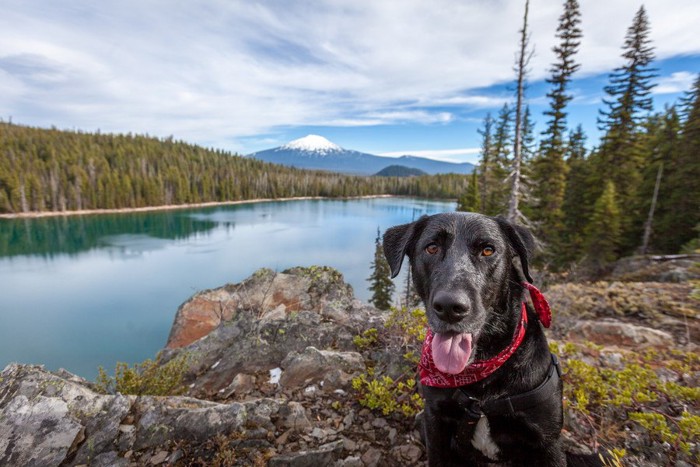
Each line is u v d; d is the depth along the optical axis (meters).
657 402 0.52
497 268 0.35
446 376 0.35
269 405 0.51
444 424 0.37
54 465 0.42
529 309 0.39
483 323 0.33
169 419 0.47
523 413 0.33
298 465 0.43
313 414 0.53
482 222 0.37
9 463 0.41
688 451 0.41
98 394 0.51
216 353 0.82
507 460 0.36
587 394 0.52
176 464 0.42
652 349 0.77
